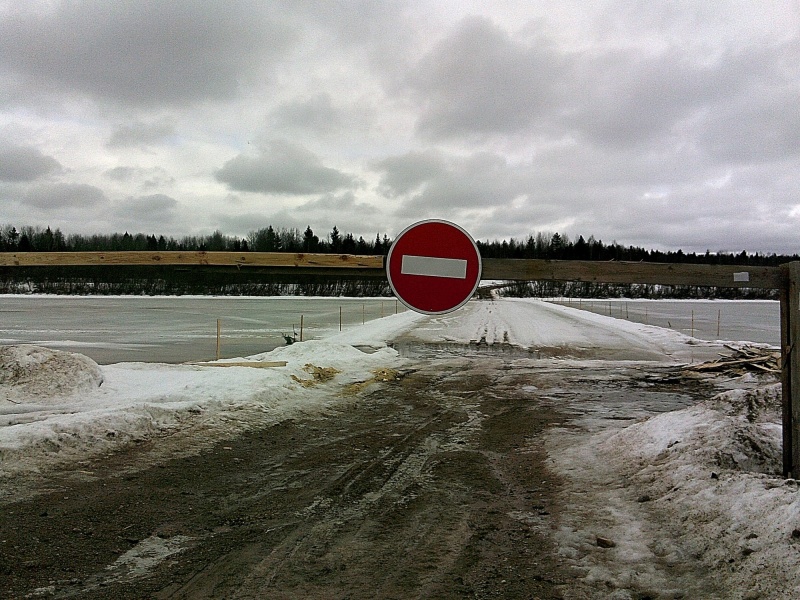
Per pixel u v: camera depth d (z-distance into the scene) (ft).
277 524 16.01
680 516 15.07
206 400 31.07
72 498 17.47
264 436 26.53
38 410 28.55
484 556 13.87
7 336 81.35
